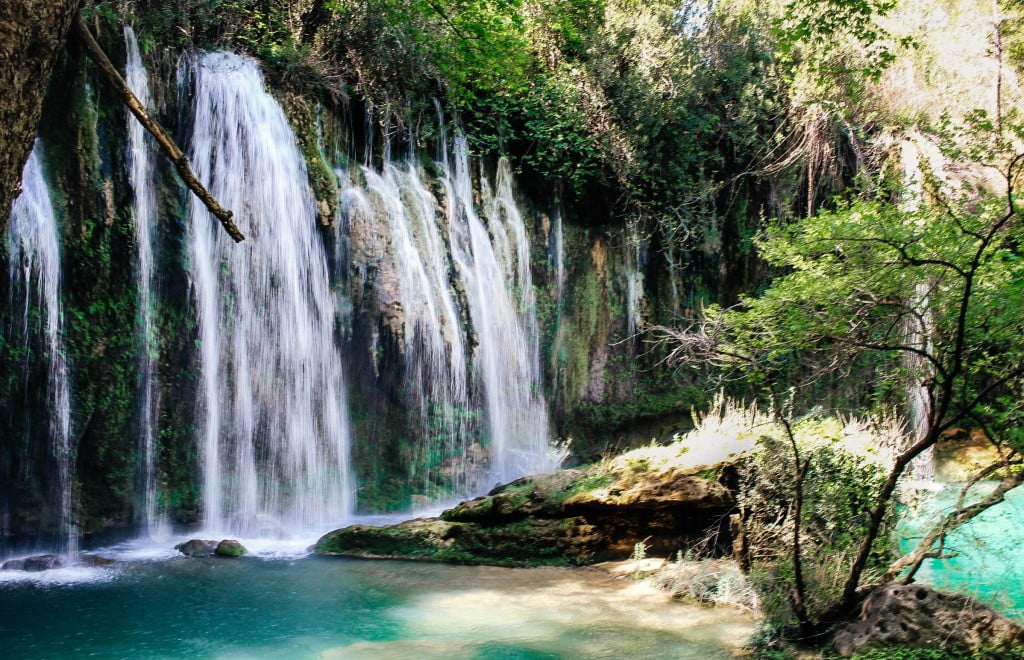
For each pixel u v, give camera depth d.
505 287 19.53
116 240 13.33
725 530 10.38
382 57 18.31
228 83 15.27
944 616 6.88
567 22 20.84
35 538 12.27
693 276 22.41
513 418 19.03
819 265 8.17
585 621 8.34
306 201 16.16
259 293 15.10
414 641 7.77
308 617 8.57
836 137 22.02
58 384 12.63
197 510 13.91
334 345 16.16
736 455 10.45
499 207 20.00
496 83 20.06
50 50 3.46
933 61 22.11
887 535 8.91
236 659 7.38
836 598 7.62
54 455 12.53
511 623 8.28
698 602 8.98
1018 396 7.54
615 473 11.25
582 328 20.77
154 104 14.17
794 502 8.38
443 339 17.39
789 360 10.29
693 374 20.98
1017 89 20.94
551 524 11.08
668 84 22.20
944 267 7.30
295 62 16.75
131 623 8.43
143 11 14.64
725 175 23.19
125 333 13.37
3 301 12.05
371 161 17.80
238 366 14.71
